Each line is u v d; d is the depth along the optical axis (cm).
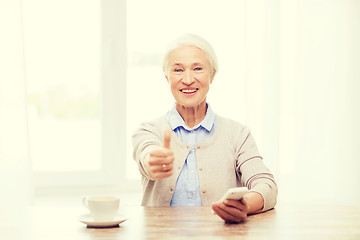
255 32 268
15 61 235
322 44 279
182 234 104
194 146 151
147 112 284
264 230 109
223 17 279
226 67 273
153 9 280
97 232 105
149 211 129
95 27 279
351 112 282
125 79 281
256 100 267
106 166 283
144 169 134
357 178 284
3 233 105
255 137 268
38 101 283
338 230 110
